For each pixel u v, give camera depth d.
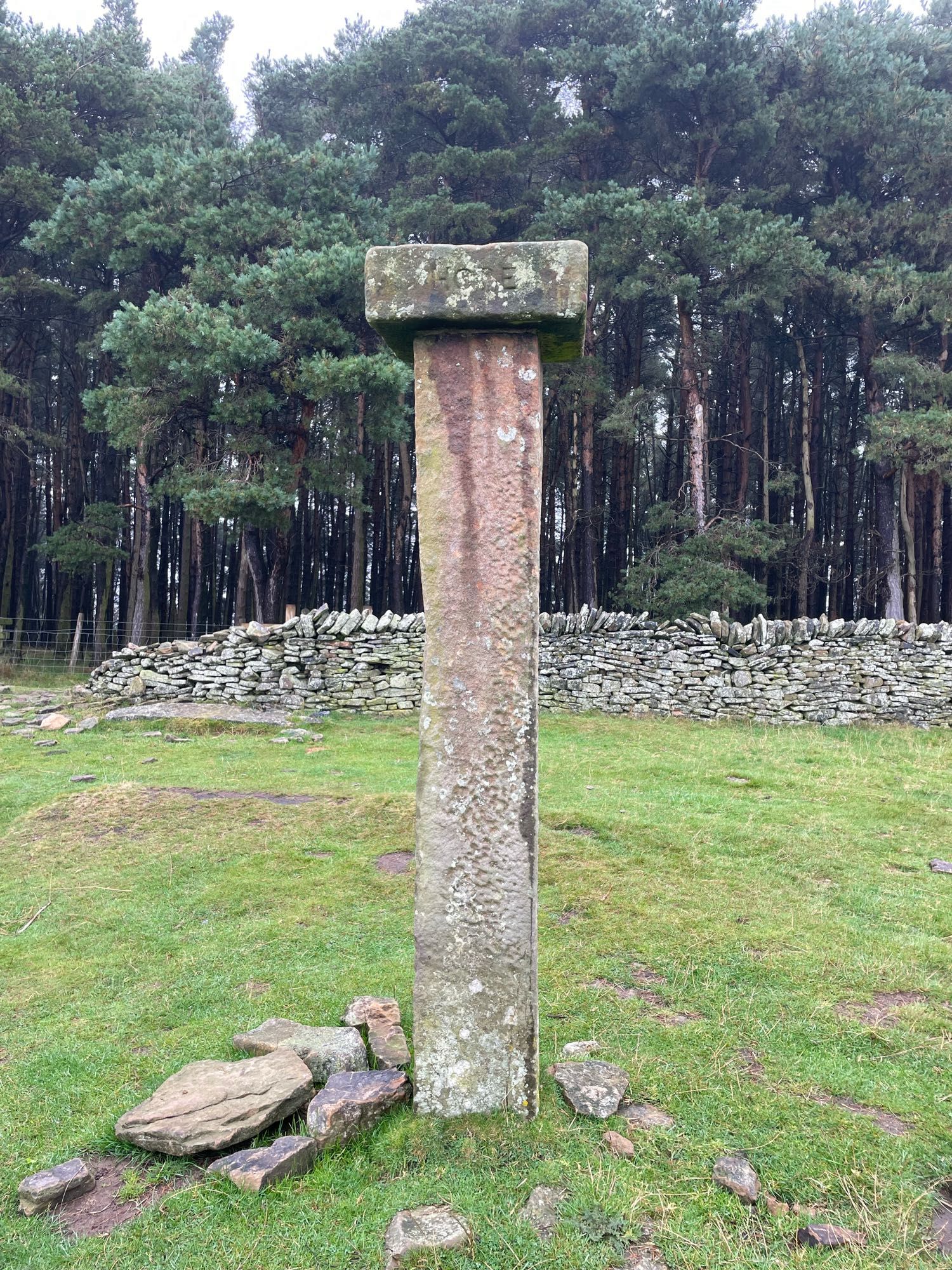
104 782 7.24
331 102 23.75
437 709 2.51
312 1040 2.98
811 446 25.08
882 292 18.09
